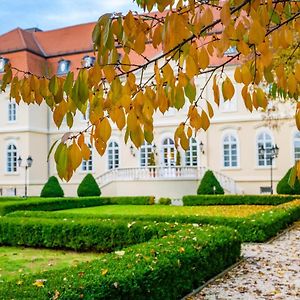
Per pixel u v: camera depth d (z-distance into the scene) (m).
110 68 1.81
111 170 29.95
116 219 12.87
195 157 30.36
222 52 1.89
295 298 6.34
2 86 2.18
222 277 7.68
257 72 2.26
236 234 8.98
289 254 9.76
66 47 34.66
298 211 16.09
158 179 28.50
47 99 2.07
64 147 1.83
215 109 29.88
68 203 23.23
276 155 25.83
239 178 29.20
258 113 28.97
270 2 1.94
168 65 2.11
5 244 12.49
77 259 10.38
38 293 4.34
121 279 4.93
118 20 1.77
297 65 2.28
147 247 6.91
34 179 33.00
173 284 6.14
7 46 33.75
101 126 1.90
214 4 2.16
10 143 33.38
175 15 1.78
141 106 1.96
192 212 19.06
